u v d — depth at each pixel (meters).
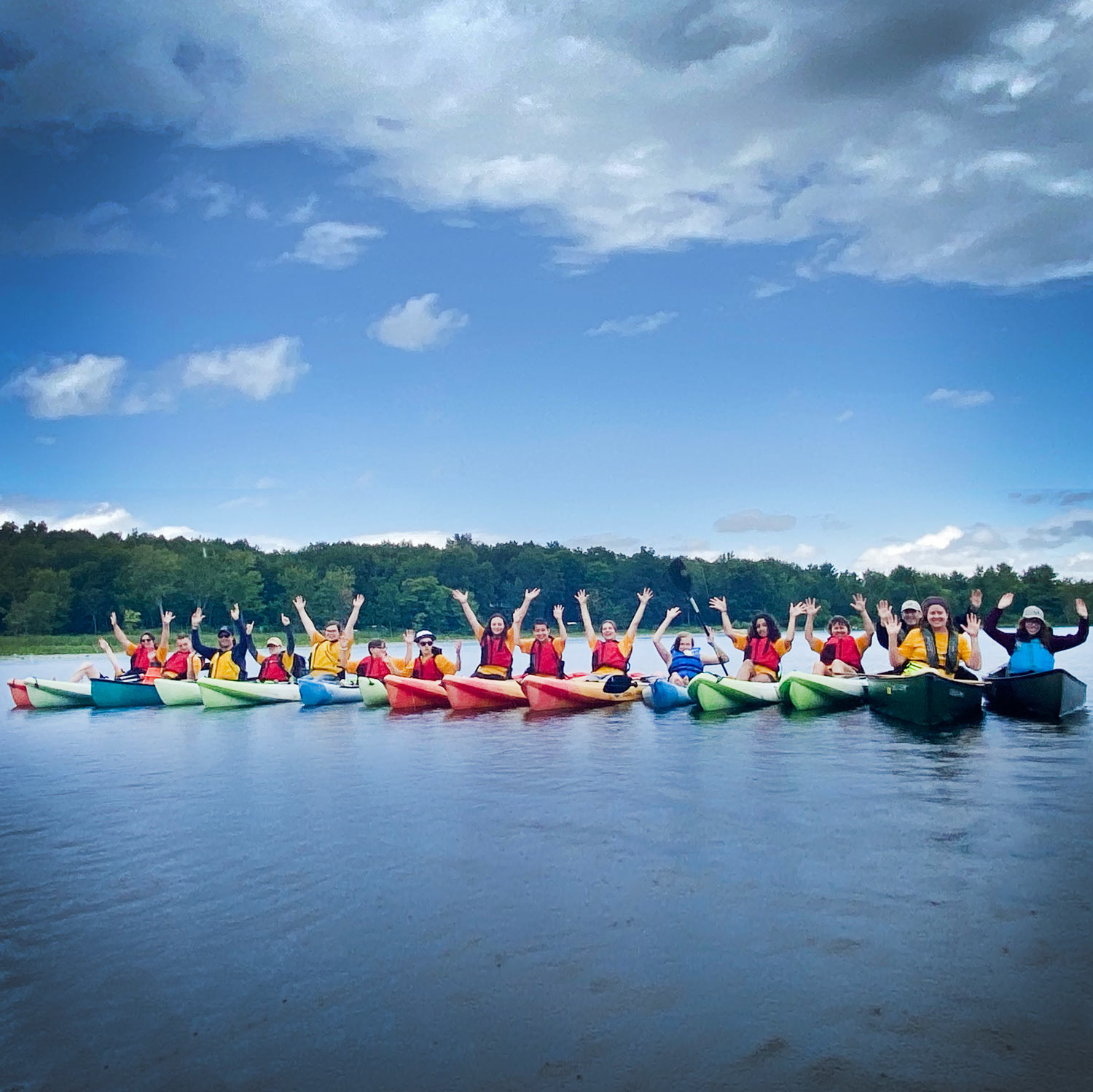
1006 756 10.29
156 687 19.11
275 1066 4.21
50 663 49.38
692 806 8.21
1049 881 6.08
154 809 8.89
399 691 16.62
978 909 5.63
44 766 11.63
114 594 75.44
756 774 9.52
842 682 15.09
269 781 10.09
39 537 87.69
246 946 5.45
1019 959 4.97
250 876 6.66
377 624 82.62
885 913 5.61
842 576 75.75
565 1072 4.09
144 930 5.73
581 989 4.79
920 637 13.60
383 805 8.67
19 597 74.50
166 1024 4.60
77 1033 4.55
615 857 6.77
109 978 5.11
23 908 6.16
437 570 83.19
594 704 16.05
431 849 7.15
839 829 7.37
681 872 6.41
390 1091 4.00
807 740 11.65
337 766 10.88
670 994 4.71
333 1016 4.62
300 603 20.34
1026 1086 3.90
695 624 77.56
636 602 81.62
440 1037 4.39
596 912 5.75
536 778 9.67
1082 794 8.41
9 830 8.25
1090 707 14.55
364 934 5.55
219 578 75.00
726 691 14.88
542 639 16.88
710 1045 4.25
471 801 8.71
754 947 5.20
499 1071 4.11
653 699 15.41
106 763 11.71
